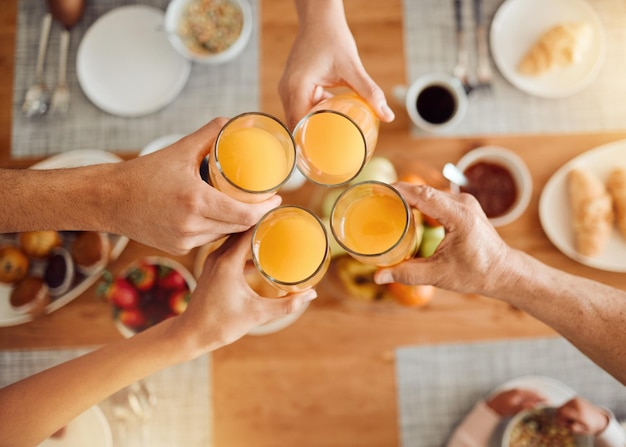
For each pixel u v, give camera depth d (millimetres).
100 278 989
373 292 951
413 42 1047
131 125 1036
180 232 697
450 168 968
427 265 730
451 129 1026
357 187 703
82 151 1010
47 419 706
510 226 1007
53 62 1048
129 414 968
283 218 707
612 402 967
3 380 974
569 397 940
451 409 972
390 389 977
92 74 1038
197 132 708
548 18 1037
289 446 968
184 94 1044
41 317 981
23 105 1039
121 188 698
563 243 988
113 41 1046
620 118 1028
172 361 718
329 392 977
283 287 680
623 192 971
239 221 682
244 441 970
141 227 715
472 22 1048
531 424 914
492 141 1025
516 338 982
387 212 697
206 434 969
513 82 1029
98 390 711
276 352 982
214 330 707
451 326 985
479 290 747
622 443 896
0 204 714
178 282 970
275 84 1044
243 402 975
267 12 1051
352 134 694
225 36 1021
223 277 697
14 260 951
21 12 1048
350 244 710
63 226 739
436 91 975
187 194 682
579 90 1028
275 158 684
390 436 968
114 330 983
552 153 1023
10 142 1031
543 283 732
